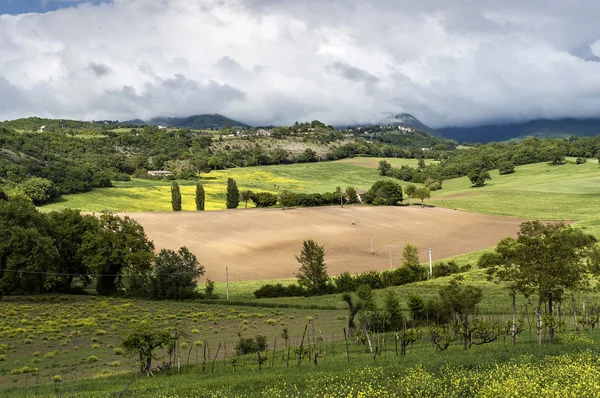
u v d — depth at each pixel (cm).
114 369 3631
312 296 7500
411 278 8119
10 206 8050
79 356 4166
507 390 1750
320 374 2445
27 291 7869
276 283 8450
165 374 3222
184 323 5688
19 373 3581
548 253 2995
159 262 7662
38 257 7669
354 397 1934
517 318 4503
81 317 6056
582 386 1766
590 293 5391
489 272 3475
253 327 5300
